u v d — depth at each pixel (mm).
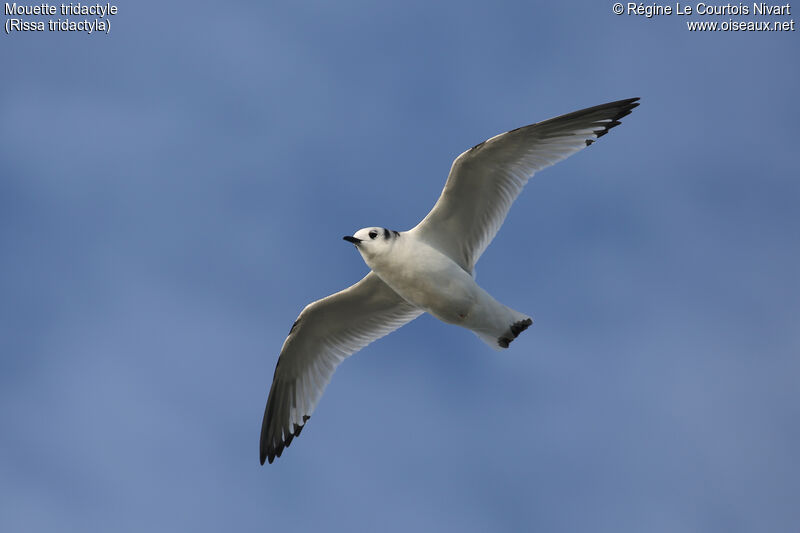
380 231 13945
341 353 15734
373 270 14055
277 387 16000
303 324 15406
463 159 13617
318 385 15766
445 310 13953
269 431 16094
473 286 13750
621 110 14219
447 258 13773
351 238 13906
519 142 13750
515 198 14062
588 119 14141
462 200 14008
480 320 13875
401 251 13734
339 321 15500
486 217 14172
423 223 14109
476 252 14250
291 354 15781
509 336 13953
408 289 13961
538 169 14055
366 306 15305
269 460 15945
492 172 13930
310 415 15727
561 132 14055
